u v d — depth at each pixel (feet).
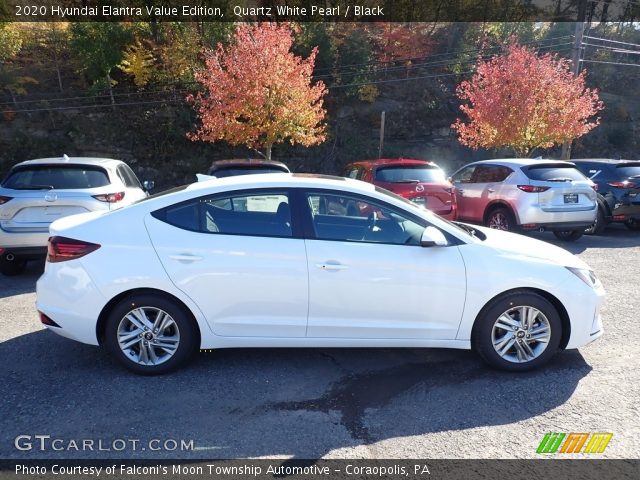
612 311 17.81
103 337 13.04
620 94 108.78
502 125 58.49
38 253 21.56
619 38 115.65
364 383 12.39
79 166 22.38
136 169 74.28
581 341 13.01
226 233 12.61
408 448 9.70
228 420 10.66
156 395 11.69
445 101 93.61
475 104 61.67
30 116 71.92
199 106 74.23
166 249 12.37
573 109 57.16
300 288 12.46
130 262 12.30
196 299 12.39
